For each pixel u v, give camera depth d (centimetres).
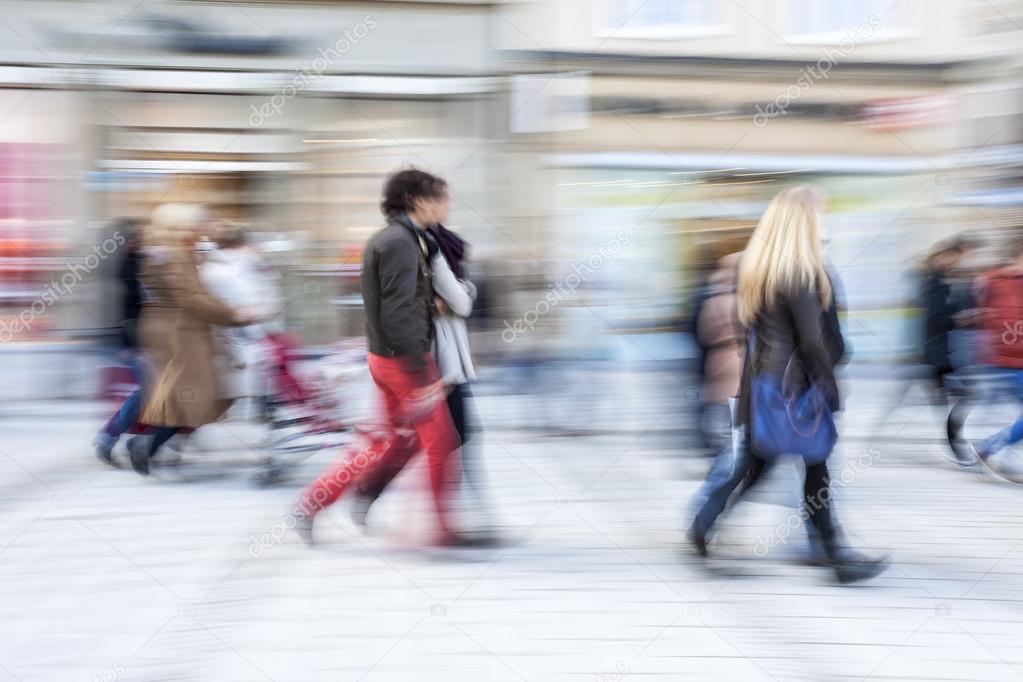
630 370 1193
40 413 1028
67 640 436
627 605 482
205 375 736
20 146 1300
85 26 1306
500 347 1104
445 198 554
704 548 539
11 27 1289
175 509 661
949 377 829
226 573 528
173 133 1343
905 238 1518
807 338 501
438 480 557
